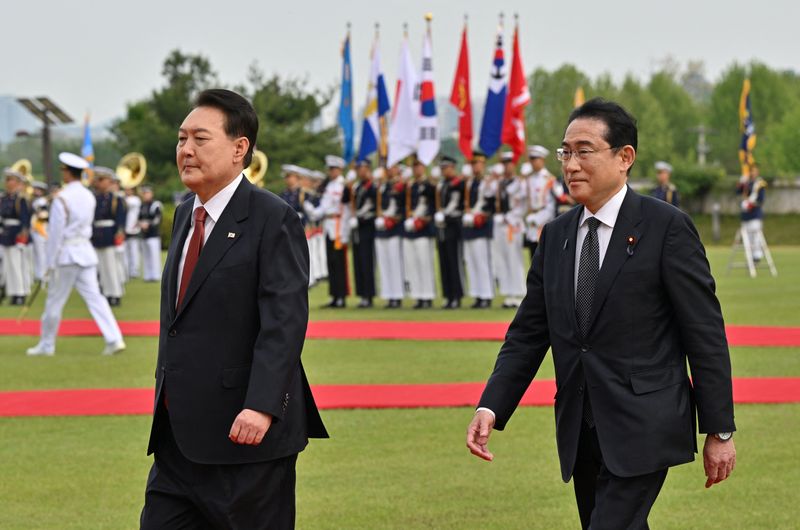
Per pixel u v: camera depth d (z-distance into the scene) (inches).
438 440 484.1
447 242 1103.0
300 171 1513.3
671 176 3117.6
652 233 260.1
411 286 1128.2
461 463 446.9
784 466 434.3
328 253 1139.9
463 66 1189.1
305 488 414.0
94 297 757.9
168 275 267.7
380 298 1282.0
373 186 1136.2
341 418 528.7
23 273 1250.0
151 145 3011.8
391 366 677.3
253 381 251.9
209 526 267.6
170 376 260.1
